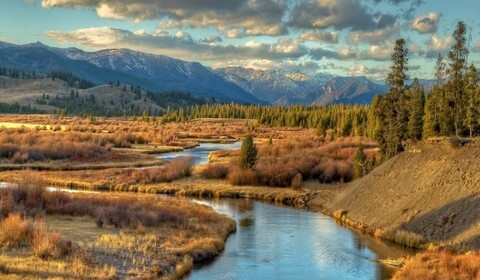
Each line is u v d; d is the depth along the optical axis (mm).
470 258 32188
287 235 46281
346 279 32625
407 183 52531
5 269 25109
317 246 42000
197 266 34312
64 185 75250
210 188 74500
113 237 35688
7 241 30484
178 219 44906
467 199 42375
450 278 29594
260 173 78438
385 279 32625
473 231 38094
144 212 45156
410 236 42719
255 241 43250
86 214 44844
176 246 36500
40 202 46188
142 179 78750
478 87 81625
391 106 83438
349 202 59219
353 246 42312
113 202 51406
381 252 40188
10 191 46844
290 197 69250
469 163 47375
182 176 83188
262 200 69875
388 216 49188
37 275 24969
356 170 77750
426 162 53062
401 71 83562
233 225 48844
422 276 30375
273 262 36375
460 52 80938
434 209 44750
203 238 40156
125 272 28531
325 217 57000
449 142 52688
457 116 82188
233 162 86875
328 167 81375
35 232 32125
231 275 32438
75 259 28516
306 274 33562
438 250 37750
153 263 31359
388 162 60344
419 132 90312
